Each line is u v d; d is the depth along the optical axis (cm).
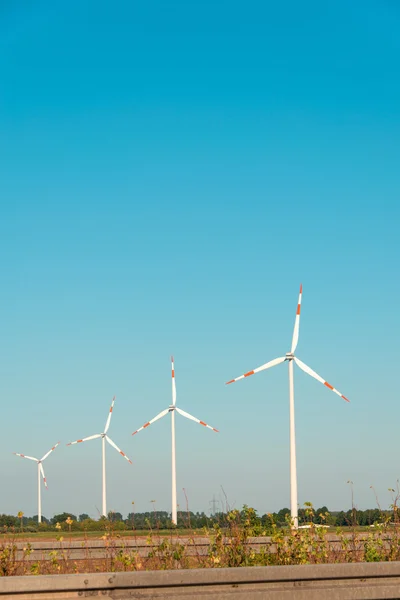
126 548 1509
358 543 1528
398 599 1065
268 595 1027
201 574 1040
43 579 996
